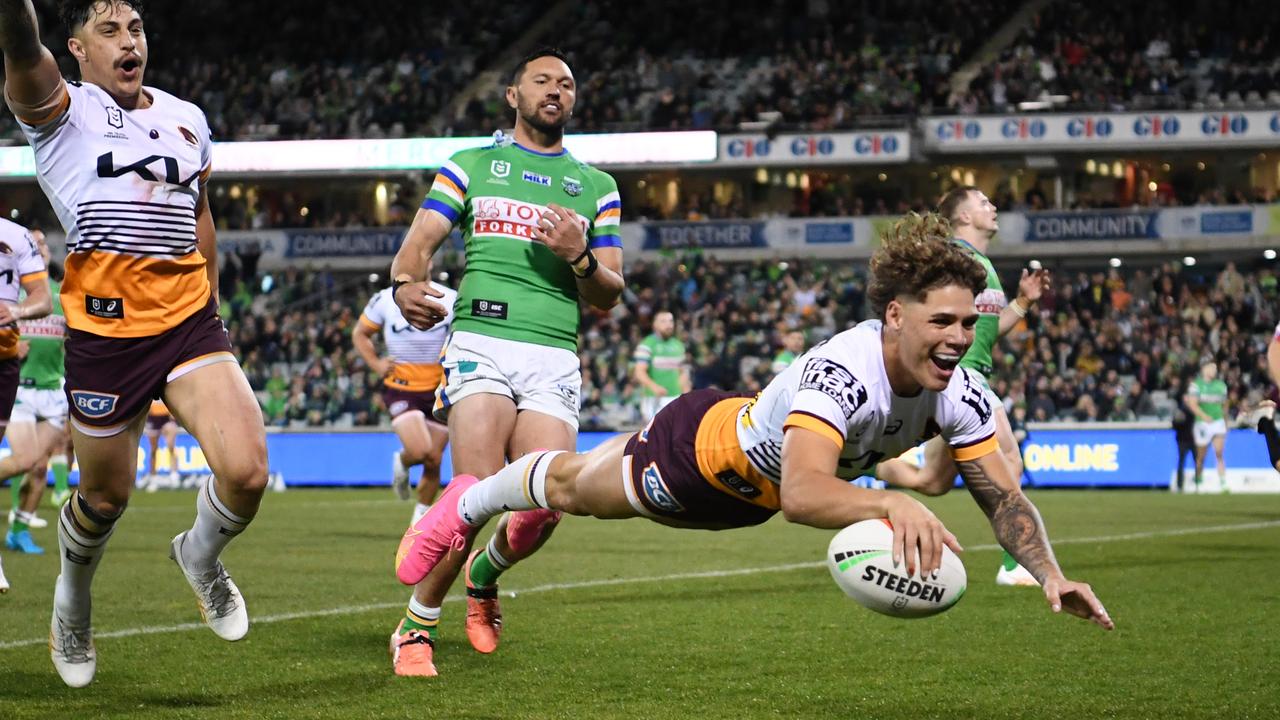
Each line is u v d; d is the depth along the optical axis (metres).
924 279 9.20
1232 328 66.25
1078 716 11.06
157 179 11.60
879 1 91.12
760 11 92.31
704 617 16.86
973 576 21.56
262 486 11.65
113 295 11.52
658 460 10.91
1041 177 84.75
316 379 69.25
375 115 87.25
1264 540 28.09
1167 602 18.09
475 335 14.30
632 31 93.00
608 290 14.26
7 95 11.24
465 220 14.76
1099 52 84.38
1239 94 79.88
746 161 78.75
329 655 13.99
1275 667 13.28
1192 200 80.88
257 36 94.38
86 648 12.17
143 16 11.86
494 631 14.31
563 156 15.02
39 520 33.06
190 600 18.34
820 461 9.19
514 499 12.17
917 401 9.75
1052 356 67.19
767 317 71.44
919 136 77.25
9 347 19.22
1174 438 54.16
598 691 12.11
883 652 14.23
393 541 28.73
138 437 12.01
